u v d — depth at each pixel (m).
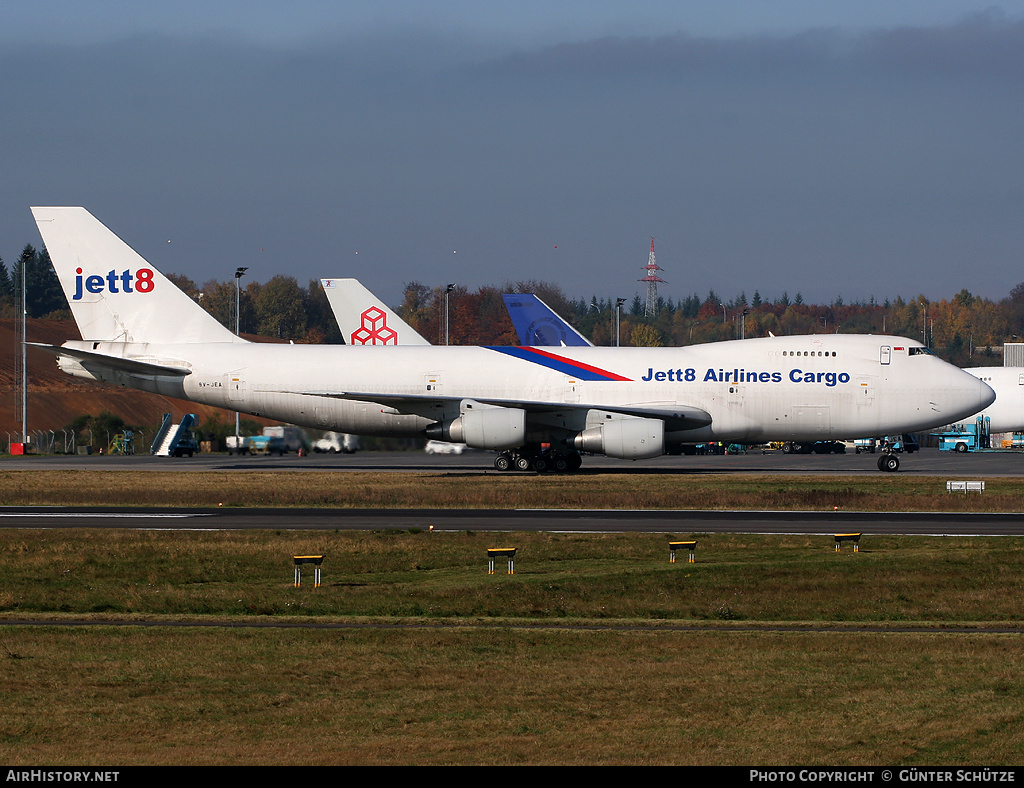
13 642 69.81
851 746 50.03
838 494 168.62
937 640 71.50
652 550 112.06
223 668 63.56
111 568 101.06
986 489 187.50
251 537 120.44
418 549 112.12
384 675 62.19
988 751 49.50
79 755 48.28
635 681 61.06
